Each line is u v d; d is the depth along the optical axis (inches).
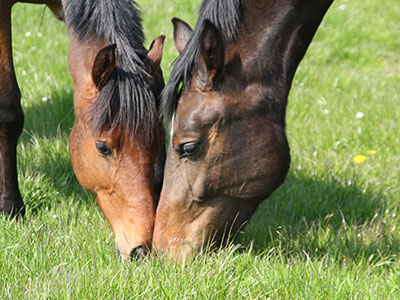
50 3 309.9
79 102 237.9
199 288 197.0
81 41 248.5
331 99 427.2
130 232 221.5
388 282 219.0
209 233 211.8
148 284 193.8
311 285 208.2
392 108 407.2
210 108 198.5
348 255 246.8
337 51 546.6
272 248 243.4
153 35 531.8
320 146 362.0
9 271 208.1
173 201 208.7
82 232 246.1
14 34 512.1
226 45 203.3
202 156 201.9
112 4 243.4
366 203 298.5
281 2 206.1
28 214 278.7
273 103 206.4
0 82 264.2
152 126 222.4
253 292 203.8
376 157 350.3
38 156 323.3
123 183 223.3
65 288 190.1
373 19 625.0
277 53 208.2
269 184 208.8
